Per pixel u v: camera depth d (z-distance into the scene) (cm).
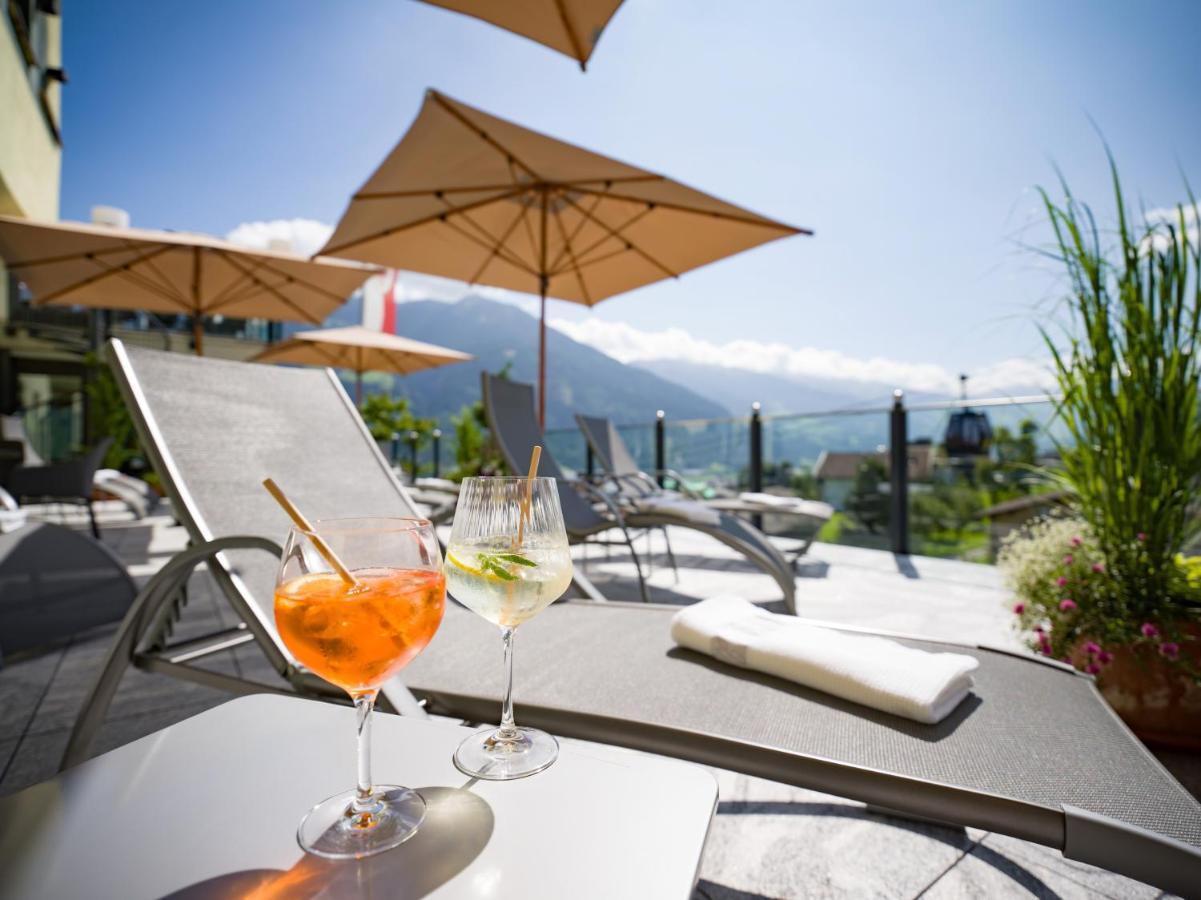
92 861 42
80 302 594
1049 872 130
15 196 651
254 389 182
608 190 393
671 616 159
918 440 507
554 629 148
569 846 44
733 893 124
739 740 92
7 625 256
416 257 488
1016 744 91
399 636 50
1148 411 188
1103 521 201
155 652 141
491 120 323
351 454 192
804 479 599
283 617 50
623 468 550
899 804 82
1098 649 183
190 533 136
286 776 53
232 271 574
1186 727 177
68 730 193
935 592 377
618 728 99
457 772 55
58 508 812
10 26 630
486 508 75
